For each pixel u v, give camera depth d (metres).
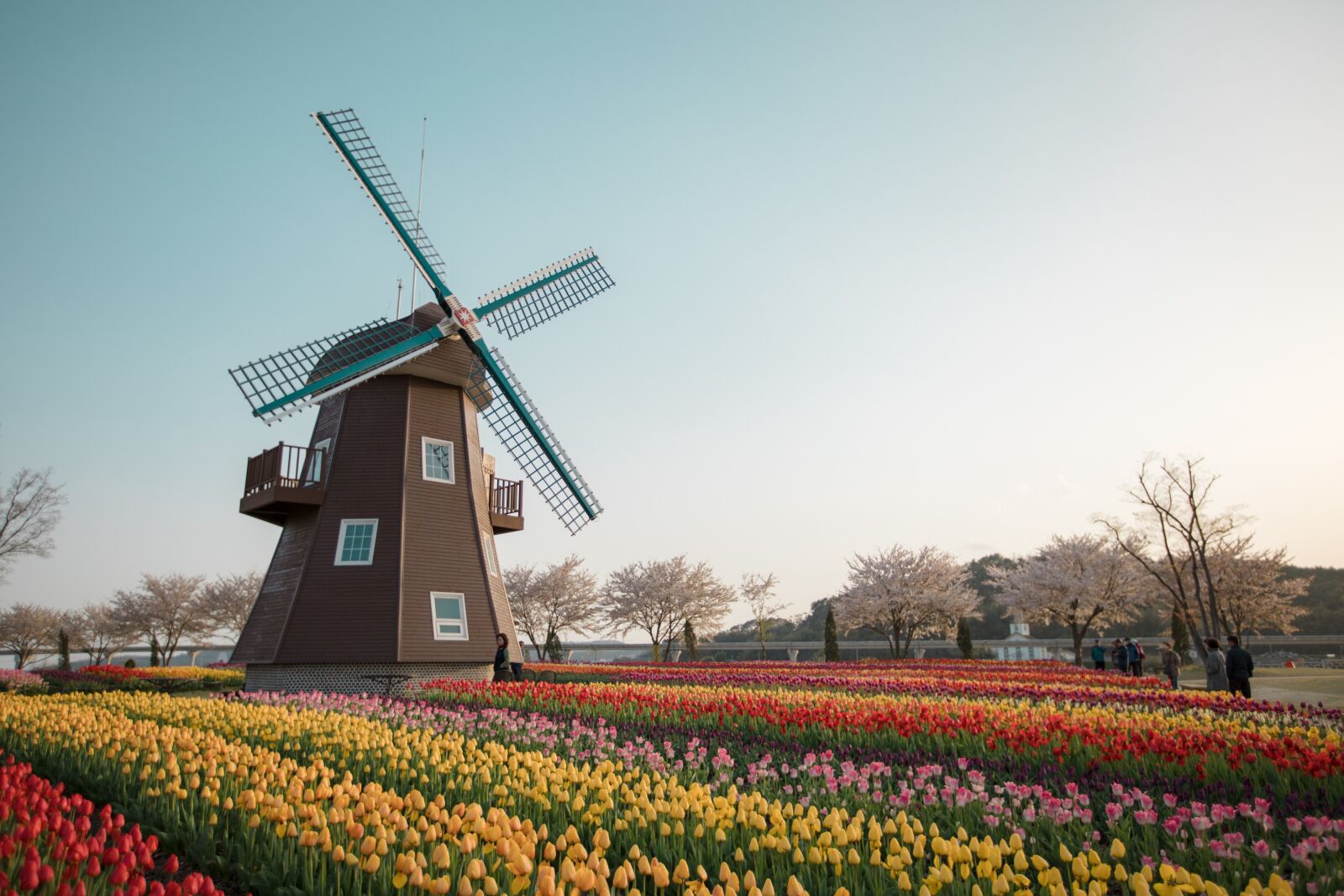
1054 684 24.41
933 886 5.04
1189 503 47.34
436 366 26.02
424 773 8.88
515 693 18.05
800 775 9.90
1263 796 8.49
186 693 26.70
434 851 5.29
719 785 8.81
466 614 24.05
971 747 11.16
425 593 23.50
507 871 5.44
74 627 78.12
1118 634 84.12
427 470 25.02
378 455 24.62
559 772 7.79
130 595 70.25
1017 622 75.81
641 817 6.65
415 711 14.64
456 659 23.33
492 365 27.42
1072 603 53.44
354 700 16.38
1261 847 5.59
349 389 25.30
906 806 7.62
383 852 5.63
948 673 30.05
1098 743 10.19
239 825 7.02
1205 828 6.14
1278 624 58.25
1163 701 17.45
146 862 5.54
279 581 24.17
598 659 67.44
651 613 61.94
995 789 8.59
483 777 8.06
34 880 4.68
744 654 71.62
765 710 13.92
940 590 54.41
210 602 68.81
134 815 7.82
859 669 32.97
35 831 5.55
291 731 11.49
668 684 23.06
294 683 22.47
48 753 10.27
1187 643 50.66
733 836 6.77
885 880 5.98
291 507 24.52
